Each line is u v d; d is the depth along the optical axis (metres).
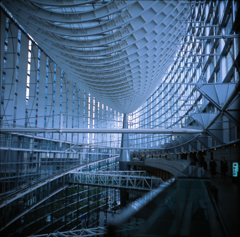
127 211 1.64
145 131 21.58
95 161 49.91
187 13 20.61
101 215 39.88
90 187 43.66
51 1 15.59
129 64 25.20
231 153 17.89
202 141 26.36
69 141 44.28
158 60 26.58
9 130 21.30
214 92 13.96
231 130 17.94
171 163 25.95
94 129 21.91
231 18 14.74
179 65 38.84
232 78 16.17
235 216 5.09
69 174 41.06
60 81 41.44
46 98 36.22
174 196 2.59
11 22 26.00
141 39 20.81
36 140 32.19
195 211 3.55
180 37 25.58
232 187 10.57
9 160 24.94
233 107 13.71
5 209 21.86
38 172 31.59
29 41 31.05
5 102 24.86
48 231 30.27
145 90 40.41
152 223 1.84
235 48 13.95
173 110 46.47
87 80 33.03
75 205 38.59
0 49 23.86
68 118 45.09
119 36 18.91
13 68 25.98
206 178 4.51
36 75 31.98
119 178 36.88
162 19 17.98
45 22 19.11
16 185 25.77
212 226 3.81
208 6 21.50
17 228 24.41
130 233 1.61
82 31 18.58
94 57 24.05
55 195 35.25
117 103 48.75
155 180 35.31
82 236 18.55
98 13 16.22
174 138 43.00
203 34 23.08
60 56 24.89
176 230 2.32
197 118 20.50
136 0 15.12
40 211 30.17
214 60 20.44
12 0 18.34
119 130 21.95
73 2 15.31
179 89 42.62
